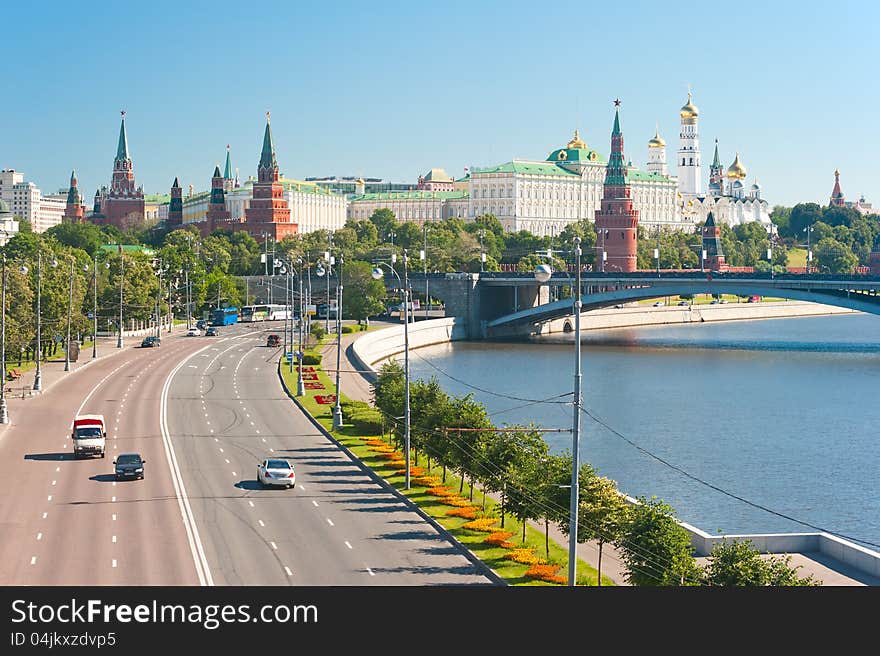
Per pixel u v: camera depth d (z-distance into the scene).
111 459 141.25
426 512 114.38
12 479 128.50
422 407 145.62
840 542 105.81
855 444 186.75
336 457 145.12
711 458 174.12
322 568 94.06
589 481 100.06
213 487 125.56
